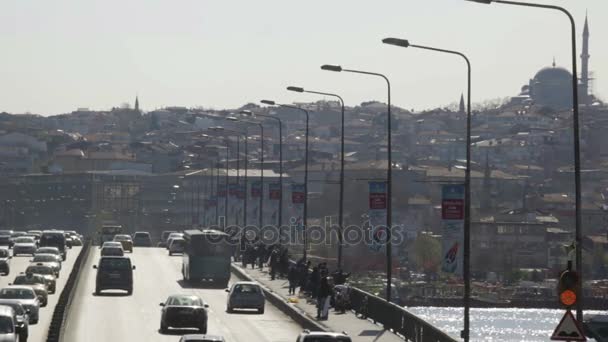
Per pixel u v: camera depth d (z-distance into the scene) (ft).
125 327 505.25
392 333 463.01
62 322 450.30
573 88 335.06
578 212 324.60
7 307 386.93
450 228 415.85
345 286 579.89
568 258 286.25
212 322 541.34
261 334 488.44
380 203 520.01
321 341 336.49
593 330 476.13
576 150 329.93
